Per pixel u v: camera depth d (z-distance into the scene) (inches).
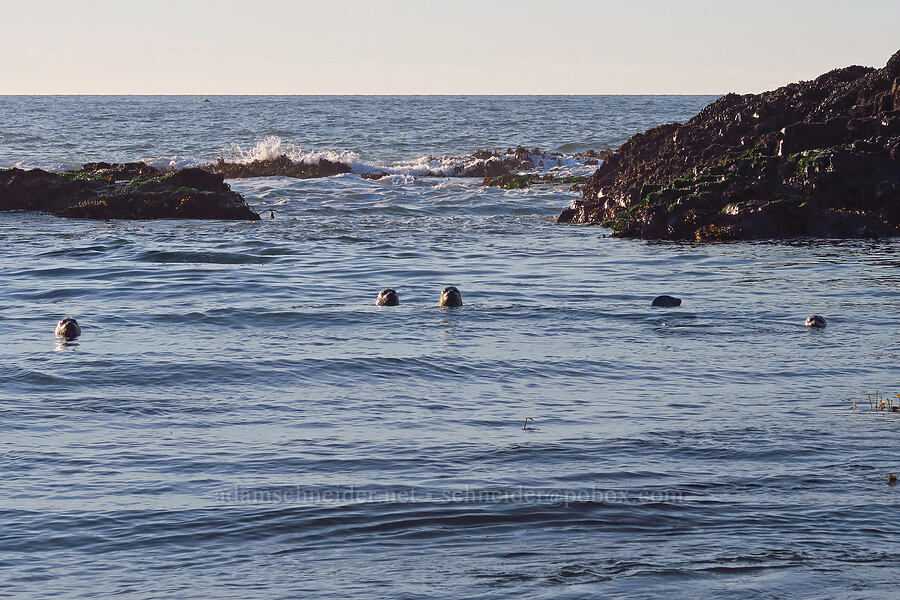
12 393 621.9
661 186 1697.8
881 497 429.7
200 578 356.5
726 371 686.5
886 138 1612.9
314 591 344.5
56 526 402.6
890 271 1155.9
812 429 537.6
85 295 1005.8
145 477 462.6
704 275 1149.1
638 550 374.3
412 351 750.5
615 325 856.3
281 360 716.0
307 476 462.0
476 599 335.6
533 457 490.3
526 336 810.8
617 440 518.9
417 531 394.6
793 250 1363.2
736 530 393.1
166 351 745.0
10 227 1626.5
